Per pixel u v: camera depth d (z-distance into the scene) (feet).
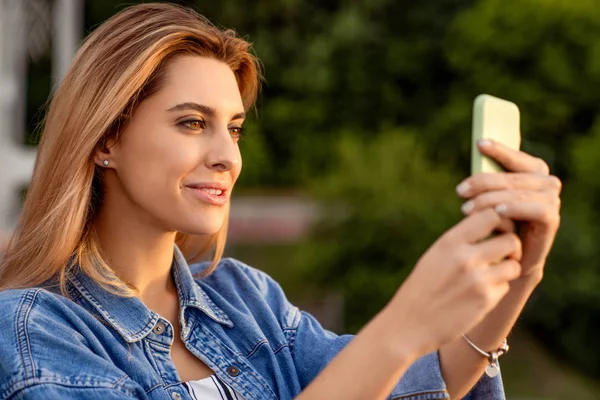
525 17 47.96
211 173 6.31
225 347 6.75
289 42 60.34
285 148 60.95
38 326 5.92
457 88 51.13
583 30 47.39
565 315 36.04
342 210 32.24
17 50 31.17
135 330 6.39
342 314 32.04
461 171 48.03
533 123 47.60
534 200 4.98
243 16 59.67
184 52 6.45
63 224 6.33
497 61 48.65
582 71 47.47
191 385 6.50
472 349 6.31
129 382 5.88
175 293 6.88
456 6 61.26
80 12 50.75
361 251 31.99
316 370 7.06
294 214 51.16
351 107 61.26
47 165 6.44
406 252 31.65
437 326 4.91
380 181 32.07
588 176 39.17
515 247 4.89
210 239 7.45
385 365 4.94
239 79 7.20
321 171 59.88
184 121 6.31
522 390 32.42
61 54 30.78
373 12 61.46
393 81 61.31
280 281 36.86
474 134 5.17
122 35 6.39
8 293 6.14
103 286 6.42
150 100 6.32
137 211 6.53
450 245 4.90
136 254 6.61
